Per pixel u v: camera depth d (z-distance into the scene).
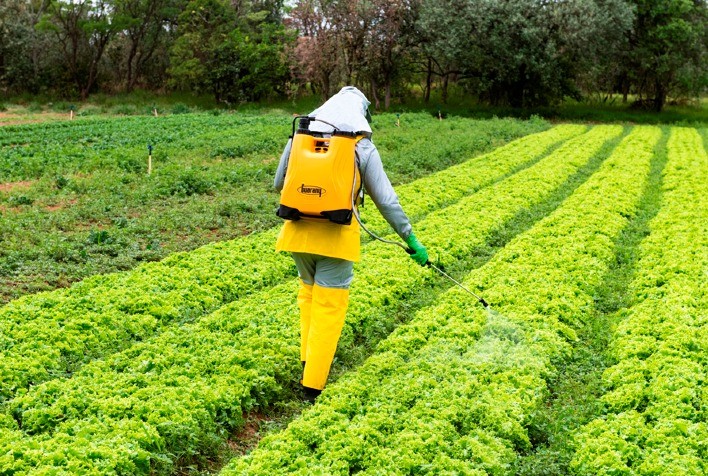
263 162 24.41
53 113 49.47
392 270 11.45
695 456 6.32
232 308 9.88
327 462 6.23
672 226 14.39
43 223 15.11
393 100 54.72
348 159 6.80
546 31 44.34
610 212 16.00
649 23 47.34
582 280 11.23
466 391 7.42
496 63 45.59
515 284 10.98
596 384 8.09
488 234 14.48
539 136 32.28
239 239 13.54
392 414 7.01
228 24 56.69
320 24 50.53
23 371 7.77
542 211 17.03
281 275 11.84
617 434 6.83
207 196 18.67
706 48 48.38
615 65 49.59
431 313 9.78
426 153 25.20
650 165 23.59
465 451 6.44
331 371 8.41
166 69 61.41
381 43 49.62
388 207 7.09
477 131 32.75
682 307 9.81
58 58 60.12
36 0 63.12
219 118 40.59
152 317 9.58
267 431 7.25
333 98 7.39
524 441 6.88
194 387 7.36
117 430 6.48
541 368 8.11
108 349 8.82
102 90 61.72
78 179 20.09
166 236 14.45
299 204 6.85
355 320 9.43
